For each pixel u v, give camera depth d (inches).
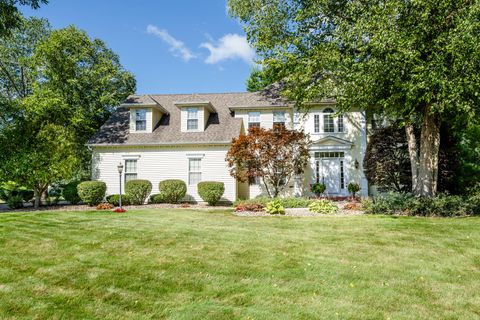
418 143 598.2
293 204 569.6
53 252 252.5
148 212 479.5
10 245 271.3
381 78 412.2
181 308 163.3
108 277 202.7
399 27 407.2
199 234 315.9
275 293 182.2
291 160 625.3
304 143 642.8
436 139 499.5
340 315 156.4
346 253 258.4
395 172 603.5
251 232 329.7
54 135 676.7
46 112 767.7
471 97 395.5
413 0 380.2
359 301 172.7
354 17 473.1
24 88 1011.3
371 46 425.7
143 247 268.2
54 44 848.3
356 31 441.7
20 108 758.5
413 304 169.8
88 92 964.6
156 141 754.8
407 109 458.9
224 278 203.9
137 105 775.7
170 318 153.2
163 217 426.3
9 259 234.5
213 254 251.6
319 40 581.9
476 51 349.1
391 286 193.6
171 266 223.8
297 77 593.9
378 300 173.8
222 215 456.1
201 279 201.8
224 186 696.4
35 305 164.4
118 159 765.3
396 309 163.8
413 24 401.1
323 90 612.7
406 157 602.2
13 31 959.0
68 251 255.4
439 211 434.3
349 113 797.2
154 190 749.9
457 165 572.4
